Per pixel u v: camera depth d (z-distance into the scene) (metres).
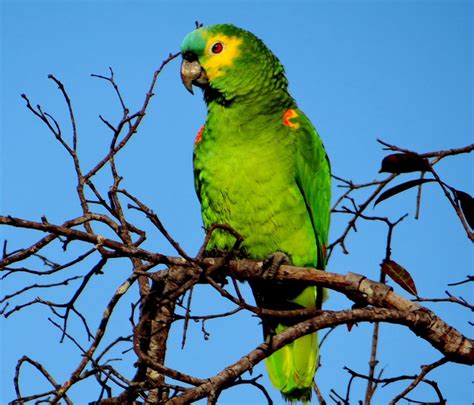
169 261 7.63
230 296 7.00
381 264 8.22
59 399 6.87
